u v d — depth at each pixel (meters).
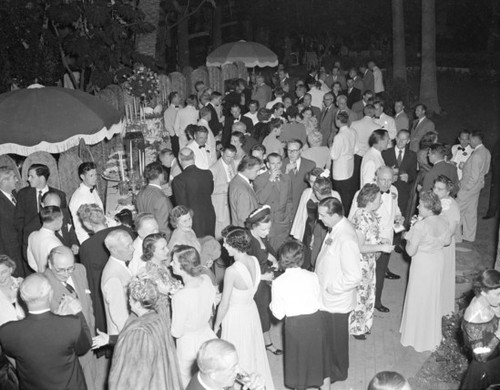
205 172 8.16
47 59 16.73
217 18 29.64
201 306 5.24
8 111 9.24
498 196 11.54
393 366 6.71
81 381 4.64
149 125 13.19
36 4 16.66
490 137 19.39
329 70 32.06
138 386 4.33
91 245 6.26
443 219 6.79
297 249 5.49
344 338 6.14
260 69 27.78
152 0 18.06
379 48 41.78
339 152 10.34
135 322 4.47
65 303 4.86
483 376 5.07
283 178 8.17
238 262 5.57
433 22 22.59
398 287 8.69
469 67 35.12
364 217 6.77
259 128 11.45
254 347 5.72
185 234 6.39
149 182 7.57
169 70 32.91
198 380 3.90
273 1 35.62
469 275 9.07
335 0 36.25
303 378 5.60
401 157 9.70
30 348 4.39
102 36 16.88
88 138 9.39
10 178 7.68
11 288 5.42
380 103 12.94
